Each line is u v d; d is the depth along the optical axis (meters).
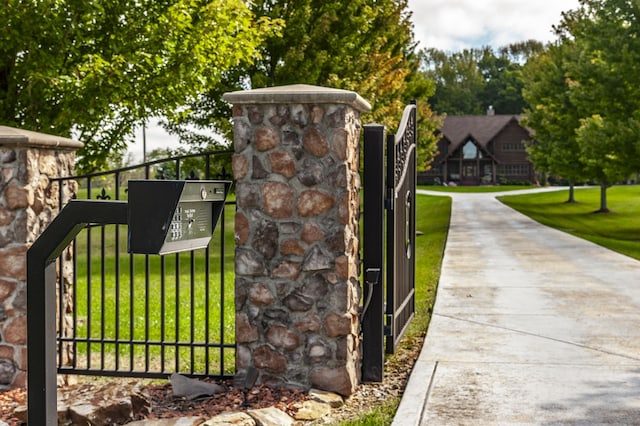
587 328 7.58
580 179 33.38
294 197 5.20
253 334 5.29
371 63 18.28
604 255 15.45
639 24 22.22
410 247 7.55
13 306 5.68
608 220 32.50
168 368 6.77
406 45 26.41
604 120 22.98
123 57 9.69
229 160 18.25
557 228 26.12
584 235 22.12
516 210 35.69
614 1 22.23
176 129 18.73
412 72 29.83
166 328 8.78
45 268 2.86
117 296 5.80
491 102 110.31
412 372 5.79
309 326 5.21
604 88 22.73
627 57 22.09
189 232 2.83
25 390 5.57
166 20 10.44
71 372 5.87
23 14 9.40
